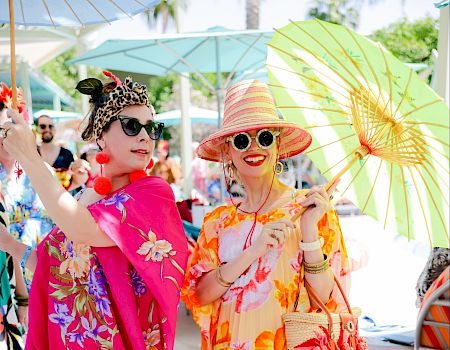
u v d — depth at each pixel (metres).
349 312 2.23
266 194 2.36
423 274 3.61
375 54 2.08
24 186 3.76
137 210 2.28
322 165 2.62
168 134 23.39
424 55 15.50
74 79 26.91
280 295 2.21
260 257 2.25
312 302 2.26
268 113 2.31
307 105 2.61
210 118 14.35
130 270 2.31
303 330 2.14
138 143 2.38
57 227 2.41
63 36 8.11
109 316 2.26
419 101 2.01
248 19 18.81
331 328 2.15
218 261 2.39
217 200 10.42
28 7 2.94
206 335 2.37
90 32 8.37
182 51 7.69
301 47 2.43
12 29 2.24
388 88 2.13
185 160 9.77
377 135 2.26
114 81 2.47
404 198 2.38
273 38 2.56
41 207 3.84
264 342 2.18
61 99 13.34
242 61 8.42
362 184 2.52
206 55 8.06
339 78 2.40
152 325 2.32
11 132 2.08
